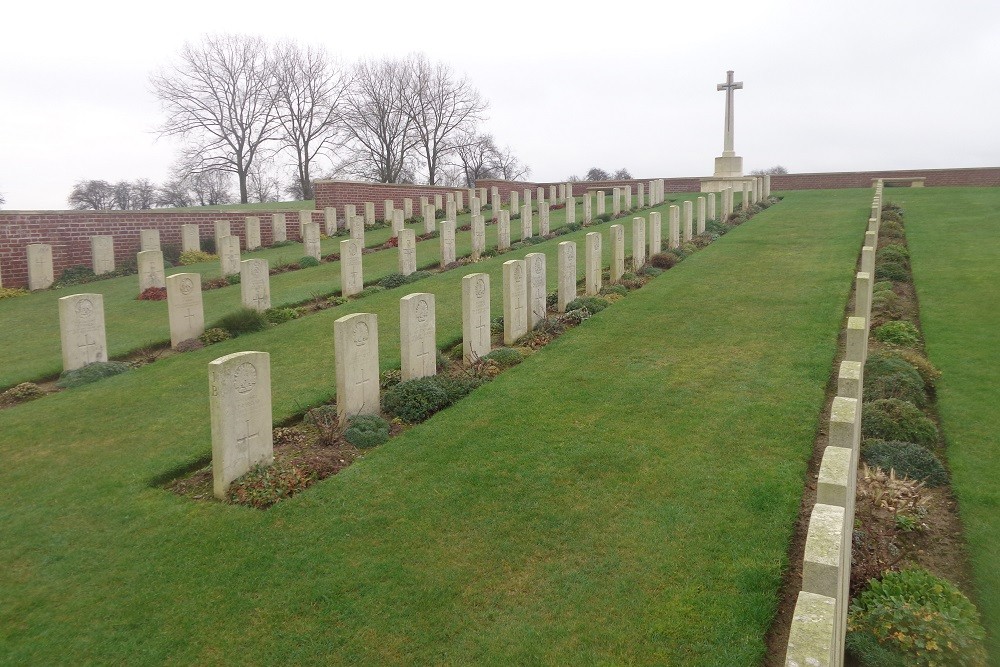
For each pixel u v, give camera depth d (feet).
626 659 16.60
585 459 26.12
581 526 21.98
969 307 44.45
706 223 86.58
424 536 21.93
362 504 23.85
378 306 52.24
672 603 18.25
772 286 50.90
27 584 20.42
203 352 43.34
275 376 37.68
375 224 112.78
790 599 18.45
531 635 17.57
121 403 34.96
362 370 31.01
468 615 18.42
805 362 34.73
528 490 24.22
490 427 29.32
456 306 50.78
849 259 59.16
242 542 21.99
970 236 69.15
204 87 191.72
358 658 17.15
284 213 98.58
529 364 37.04
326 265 76.79
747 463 25.02
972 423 28.37
